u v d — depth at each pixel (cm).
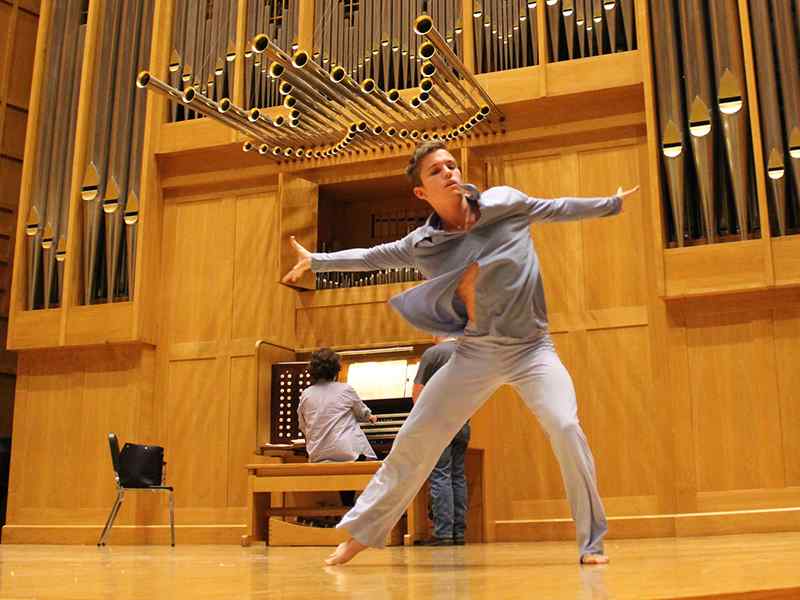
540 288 339
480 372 336
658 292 696
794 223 684
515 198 330
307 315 827
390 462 340
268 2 869
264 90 852
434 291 330
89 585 244
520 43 789
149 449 731
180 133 875
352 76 833
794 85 688
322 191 871
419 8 820
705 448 688
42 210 905
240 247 864
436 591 213
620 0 769
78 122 899
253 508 671
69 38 935
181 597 201
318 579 267
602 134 766
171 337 866
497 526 731
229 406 836
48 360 883
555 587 214
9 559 468
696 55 719
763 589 197
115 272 869
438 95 731
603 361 731
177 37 895
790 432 668
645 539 653
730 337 694
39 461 867
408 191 870
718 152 709
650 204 744
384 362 804
